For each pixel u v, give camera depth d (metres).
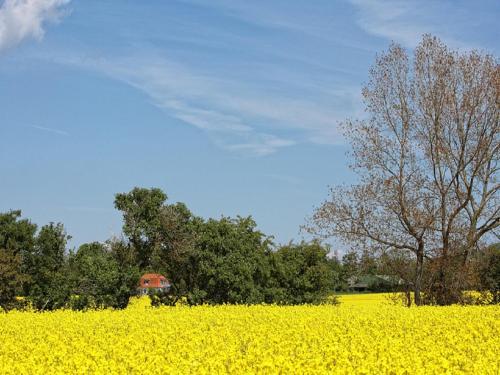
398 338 22.22
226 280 45.44
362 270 40.94
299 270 50.97
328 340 21.38
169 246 47.00
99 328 26.02
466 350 20.44
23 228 48.75
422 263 40.97
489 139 39.91
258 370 16.98
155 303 46.81
